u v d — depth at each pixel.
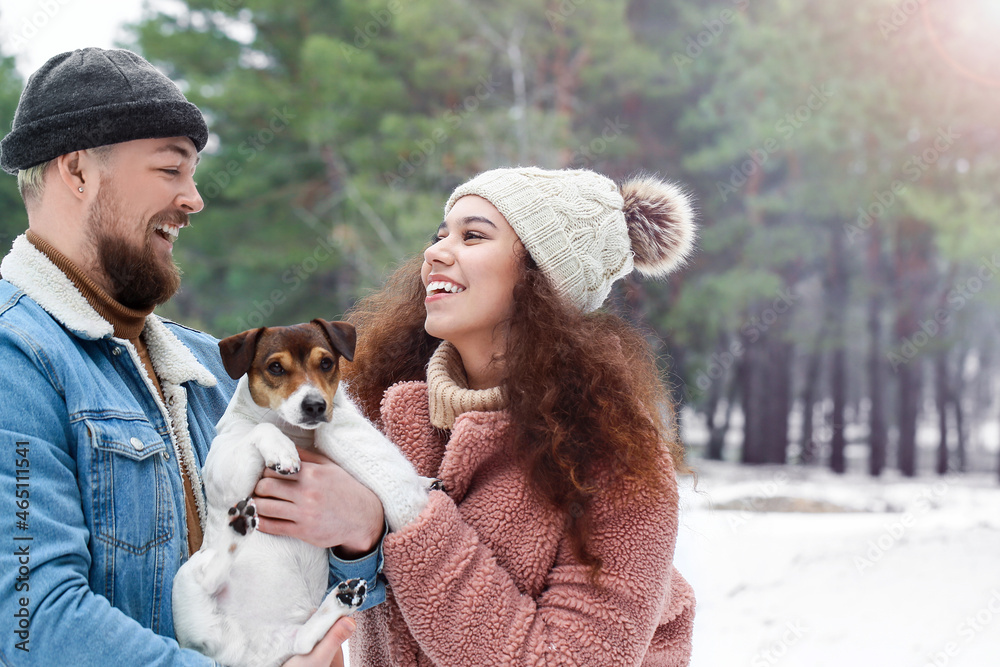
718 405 25.61
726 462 23.86
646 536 1.91
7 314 1.75
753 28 16.61
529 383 2.02
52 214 1.92
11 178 14.70
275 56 18.41
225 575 1.85
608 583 1.86
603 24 16.31
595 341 2.12
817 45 15.21
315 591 1.95
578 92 18.12
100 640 1.54
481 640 1.80
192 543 2.02
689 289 16.16
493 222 2.19
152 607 1.80
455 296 2.19
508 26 16.09
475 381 2.32
